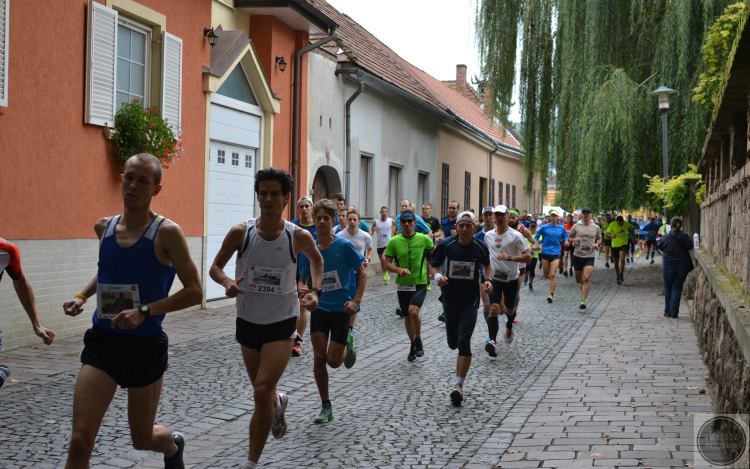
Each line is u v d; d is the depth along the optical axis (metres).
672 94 18.84
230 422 6.16
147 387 3.86
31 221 8.92
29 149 8.87
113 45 10.31
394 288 18.20
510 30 22.50
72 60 9.57
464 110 38.03
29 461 4.87
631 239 28.66
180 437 4.28
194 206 12.74
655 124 19.48
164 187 11.79
